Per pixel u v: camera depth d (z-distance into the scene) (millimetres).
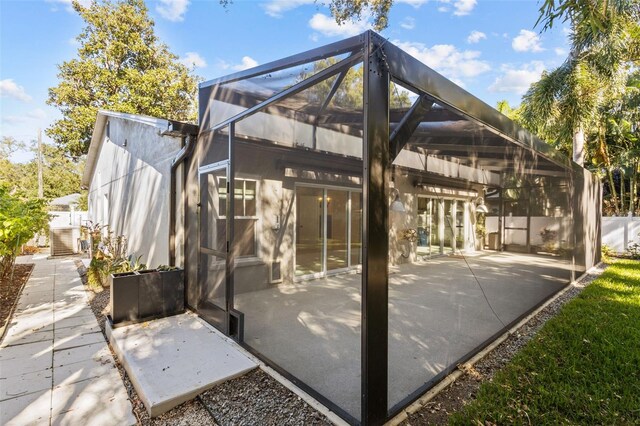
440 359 3051
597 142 10547
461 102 2842
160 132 4746
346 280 6461
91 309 4730
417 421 2191
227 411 2307
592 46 7699
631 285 5992
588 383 2668
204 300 4180
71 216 13930
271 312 4473
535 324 4160
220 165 3895
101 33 16938
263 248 5762
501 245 6234
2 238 5129
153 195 5469
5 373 2852
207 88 4043
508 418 2191
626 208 12758
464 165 5098
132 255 6215
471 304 4602
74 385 2672
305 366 2922
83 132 16250
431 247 5715
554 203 6121
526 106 9156
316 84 2986
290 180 6176
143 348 3199
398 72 2186
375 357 2049
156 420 2256
